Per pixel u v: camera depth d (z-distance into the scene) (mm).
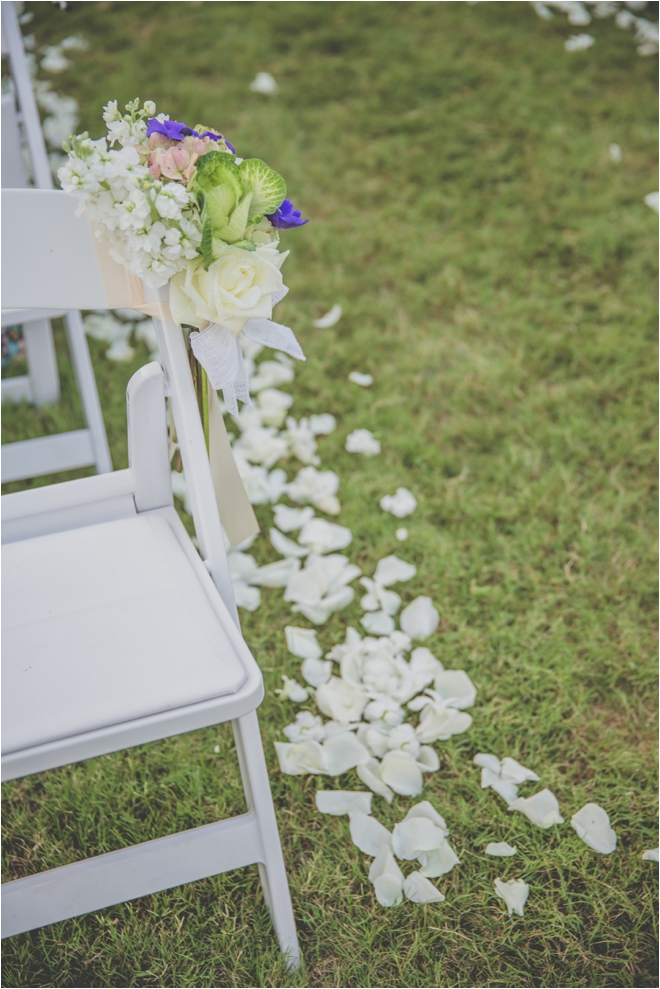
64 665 1005
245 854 1180
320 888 1366
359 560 1961
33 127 1830
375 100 3545
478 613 1839
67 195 1085
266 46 3906
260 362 2531
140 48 3855
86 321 2646
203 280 1025
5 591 1114
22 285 1105
